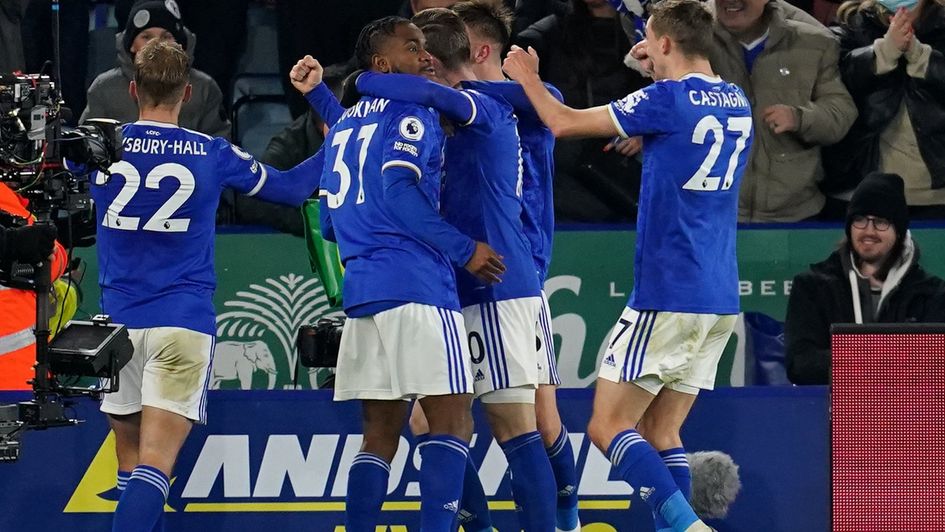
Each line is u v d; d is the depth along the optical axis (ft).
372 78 50.78
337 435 57.82
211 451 57.88
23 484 57.77
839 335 53.57
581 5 82.58
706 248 53.36
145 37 82.12
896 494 53.42
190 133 56.95
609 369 53.88
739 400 58.29
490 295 52.70
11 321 62.64
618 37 82.58
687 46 53.93
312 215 67.00
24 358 63.21
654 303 53.01
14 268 52.03
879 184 74.84
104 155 53.52
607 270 83.15
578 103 83.10
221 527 57.77
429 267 50.01
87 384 73.51
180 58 57.26
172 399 55.36
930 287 75.15
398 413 52.60
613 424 53.67
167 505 57.72
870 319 75.20
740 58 83.20
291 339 82.64
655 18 54.49
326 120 58.75
